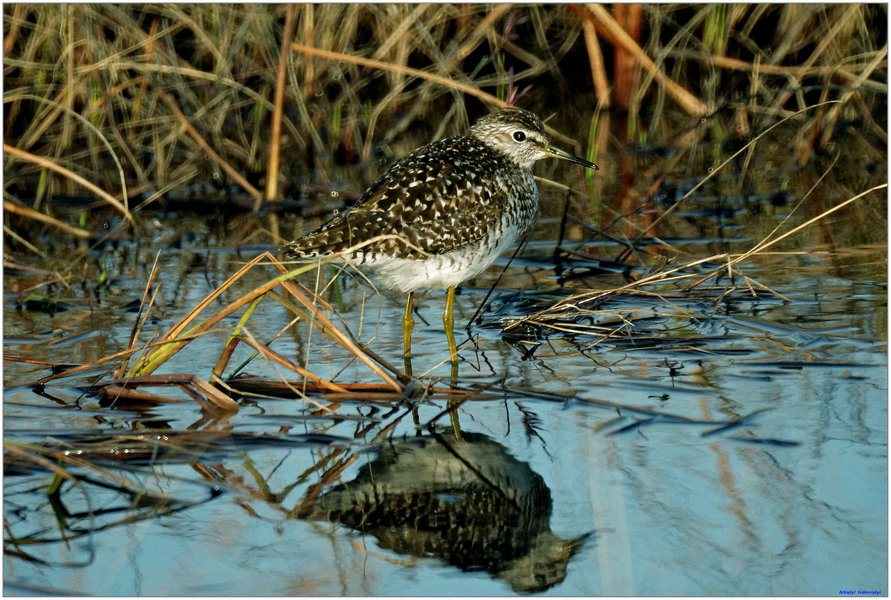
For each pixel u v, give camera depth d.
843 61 18.88
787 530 6.98
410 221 10.34
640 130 20.22
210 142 18.69
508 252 14.35
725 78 20.64
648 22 20.94
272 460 8.23
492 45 20.27
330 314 12.09
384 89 20.81
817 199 16.28
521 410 9.10
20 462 8.01
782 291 12.15
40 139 17.88
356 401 9.36
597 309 11.79
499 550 7.03
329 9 19.39
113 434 8.36
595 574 6.60
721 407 8.91
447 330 10.81
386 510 7.54
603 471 7.88
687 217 15.74
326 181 17.80
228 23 18.67
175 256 14.52
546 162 19.53
